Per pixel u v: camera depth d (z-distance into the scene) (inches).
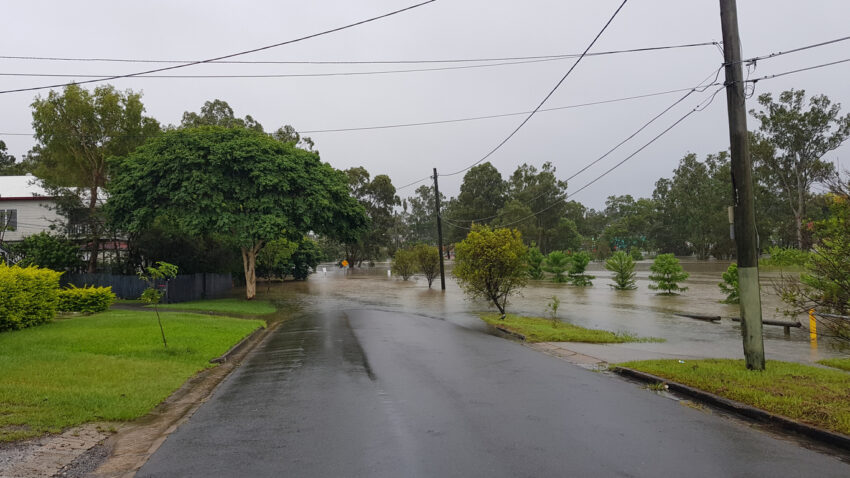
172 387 325.1
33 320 545.0
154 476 179.6
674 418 245.0
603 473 174.2
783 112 2262.6
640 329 627.8
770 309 814.5
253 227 935.7
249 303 1040.2
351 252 3358.8
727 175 3026.6
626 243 4128.9
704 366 350.0
